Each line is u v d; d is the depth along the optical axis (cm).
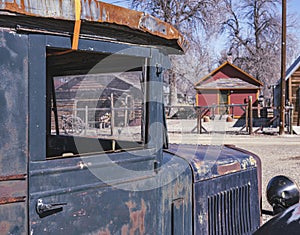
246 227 331
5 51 182
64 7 192
